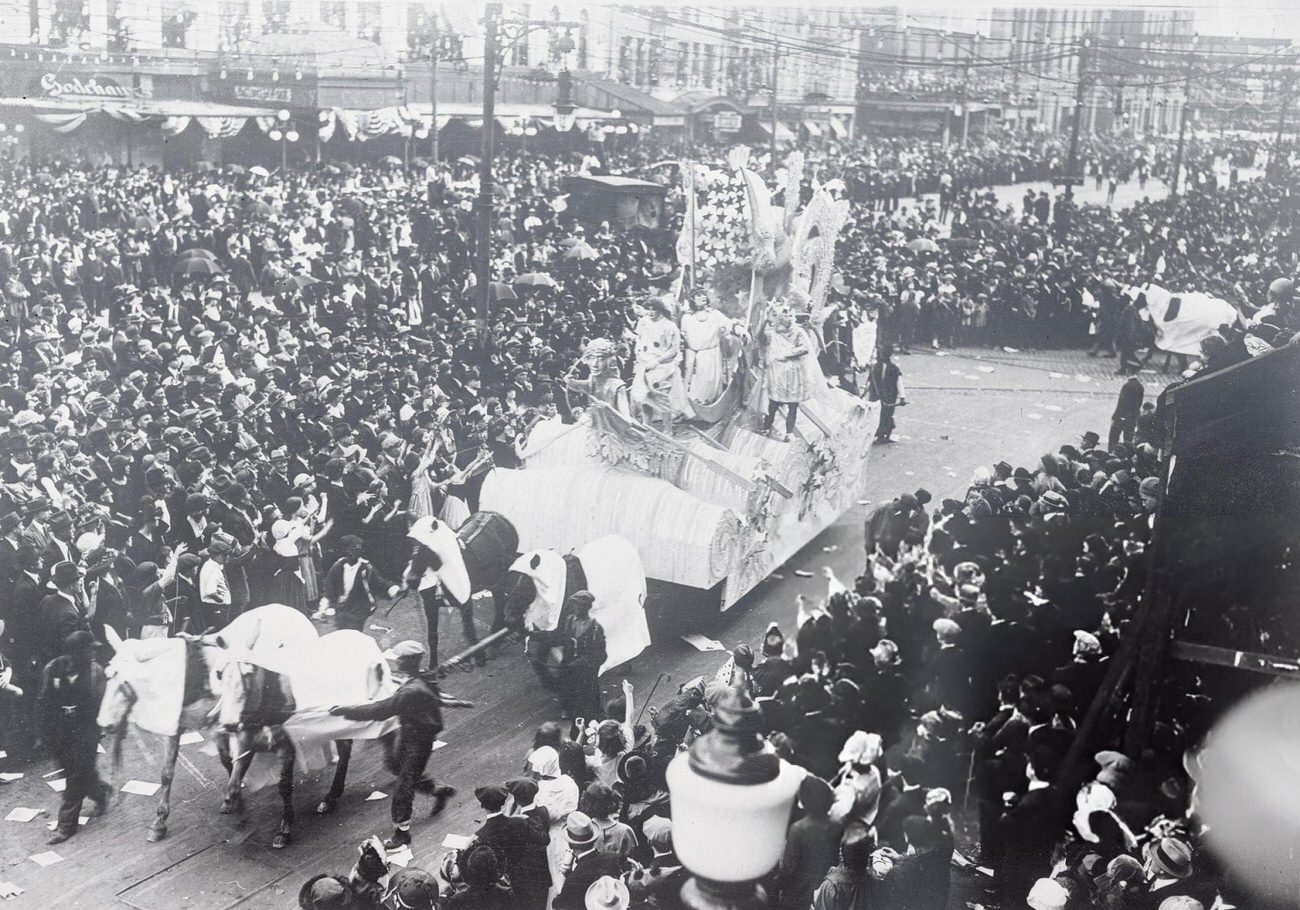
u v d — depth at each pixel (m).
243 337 15.94
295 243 18.30
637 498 12.27
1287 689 7.67
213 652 10.58
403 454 13.48
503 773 10.75
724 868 3.25
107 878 9.52
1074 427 14.01
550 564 11.46
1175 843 7.91
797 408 13.59
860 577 11.68
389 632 12.59
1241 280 14.87
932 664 10.72
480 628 12.73
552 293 17.20
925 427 14.42
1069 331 15.23
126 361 15.06
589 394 12.84
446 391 14.58
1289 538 7.04
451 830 10.23
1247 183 15.81
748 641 12.62
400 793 10.11
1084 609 10.67
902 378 15.26
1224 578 7.25
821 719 9.76
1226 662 7.23
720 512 12.09
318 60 20.22
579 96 18.47
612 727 10.33
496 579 12.34
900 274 15.78
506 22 15.62
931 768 9.74
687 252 14.28
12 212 17.45
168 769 10.40
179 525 11.95
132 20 20.94
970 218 16.64
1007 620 10.82
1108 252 15.48
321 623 12.35
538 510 12.46
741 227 13.88
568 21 17.88
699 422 13.18
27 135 20.25
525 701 11.86
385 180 19.81
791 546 13.94
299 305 17.52
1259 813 7.82
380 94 19.64
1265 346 13.88
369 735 10.42
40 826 10.12
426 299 17.62
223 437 13.18
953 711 10.55
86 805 10.38
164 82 21.33
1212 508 7.15
